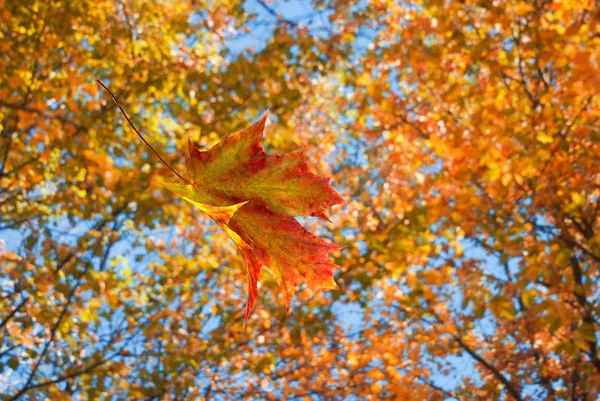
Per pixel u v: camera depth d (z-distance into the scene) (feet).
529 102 25.71
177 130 29.22
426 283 25.04
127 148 28.58
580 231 24.49
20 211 28.50
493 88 24.31
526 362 31.65
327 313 28.30
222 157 5.15
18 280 26.61
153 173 26.48
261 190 5.23
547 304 21.03
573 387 28.86
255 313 27.50
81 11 26.68
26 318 27.17
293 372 30.35
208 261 27.14
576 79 20.79
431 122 26.16
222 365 29.32
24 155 25.79
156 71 28.78
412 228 24.53
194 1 32.42
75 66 28.99
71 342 26.61
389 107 27.12
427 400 30.09
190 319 28.19
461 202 23.27
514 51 26.25
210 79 28.81
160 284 27.94
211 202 5.30
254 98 28.71
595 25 22.79
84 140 25.52
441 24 25.29
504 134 22.59
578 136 22.54
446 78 26.02
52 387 24.97
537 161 21.89
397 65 28.07
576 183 23.34
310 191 5.24
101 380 25.88
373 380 28.37
